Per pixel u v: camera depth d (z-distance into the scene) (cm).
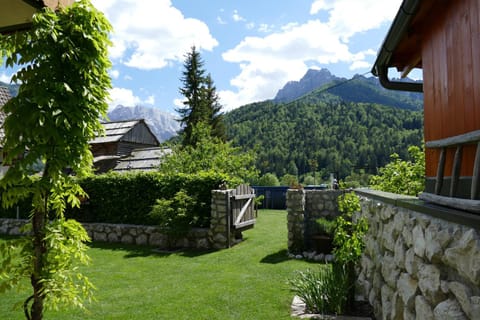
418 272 232
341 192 747
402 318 273
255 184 2344
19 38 241
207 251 776
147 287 509
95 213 989
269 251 746
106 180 977
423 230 227
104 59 268
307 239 758
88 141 269
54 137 235
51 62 241
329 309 390
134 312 405
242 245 816
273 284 508
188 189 876
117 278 561
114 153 1894
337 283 397
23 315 400
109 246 861
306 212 765
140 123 2080
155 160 1605
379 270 365
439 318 188
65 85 236
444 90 269
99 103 266
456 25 245
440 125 278
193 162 1310
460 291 169
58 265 254
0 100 1440
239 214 860
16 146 235
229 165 1341
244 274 571
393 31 311
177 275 576
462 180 241
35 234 249
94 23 263
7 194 240
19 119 232
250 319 379
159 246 853
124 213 952
